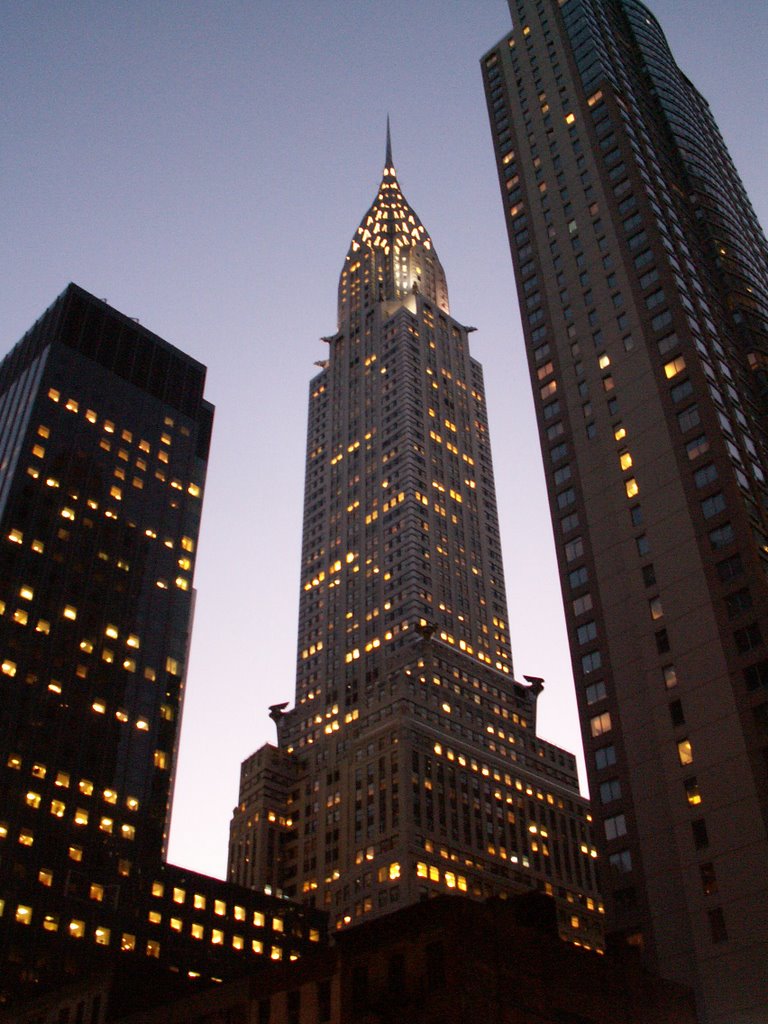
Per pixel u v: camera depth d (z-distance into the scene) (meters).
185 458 188.50
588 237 124.12
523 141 142.38
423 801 182.25
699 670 88.19
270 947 145.25
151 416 187.88
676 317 108.88
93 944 126.31
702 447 98.94
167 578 169.50
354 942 67.50
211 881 145.00
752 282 132.12
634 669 92.75
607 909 83.69
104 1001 89.50
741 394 111.69
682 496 97.75
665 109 153.62
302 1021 68.06
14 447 165.25
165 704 155.88
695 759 84.69
